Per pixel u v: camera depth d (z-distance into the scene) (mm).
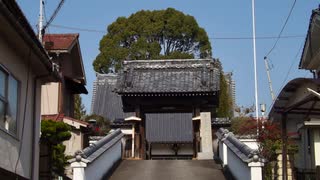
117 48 52000
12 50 13656
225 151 24156
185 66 32719
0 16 11531
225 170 23188
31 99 15562
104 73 52062
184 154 38000
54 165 18984
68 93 30531
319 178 16328
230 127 33562
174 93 30609
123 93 30672
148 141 37250
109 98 47062
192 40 52969
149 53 50750
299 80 14406
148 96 30891
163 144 38031
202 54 52500
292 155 20828
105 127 35375
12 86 13828
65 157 20234
